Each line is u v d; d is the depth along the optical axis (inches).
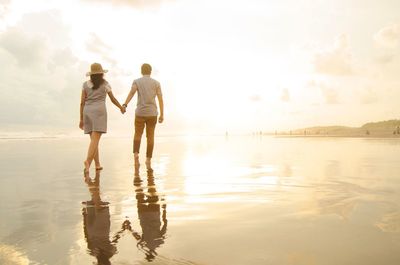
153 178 153.8
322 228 72.0
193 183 137.6
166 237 67.0
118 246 61.9
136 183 139.6
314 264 53.2
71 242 64.7
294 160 236.1
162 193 116.0
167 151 365.7
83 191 122.2
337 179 142.6
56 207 96.0
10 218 83.8
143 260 55.2
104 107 190.7
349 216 81.8
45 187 132.0
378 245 61.3
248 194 112.2
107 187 130.3
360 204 94.8
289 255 56.9
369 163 207.8
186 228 73.2
